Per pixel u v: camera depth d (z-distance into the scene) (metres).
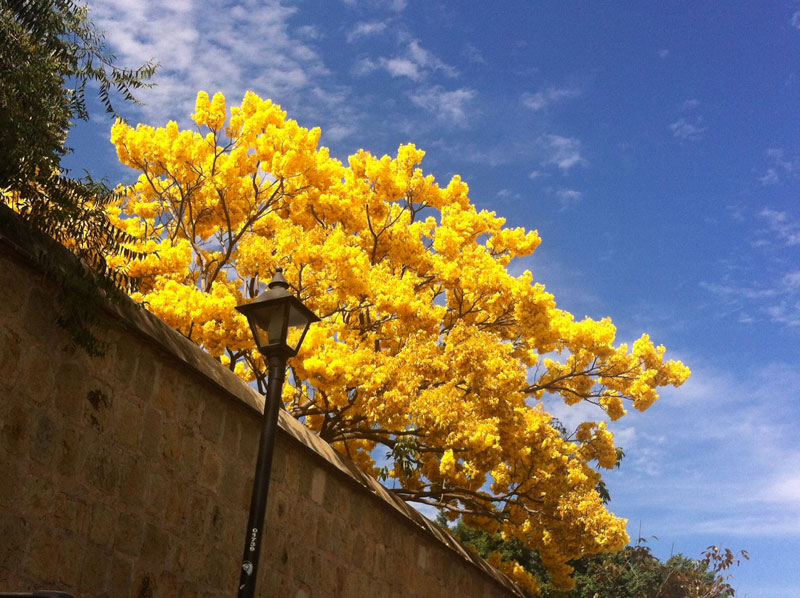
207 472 8.94
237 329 12.84
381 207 17.39
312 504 10.76
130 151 15.89
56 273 7.11
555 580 18.16
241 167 16.11
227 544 9.09
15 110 6.83
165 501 8.31
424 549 13.55
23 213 7.04
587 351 18.62
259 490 6.67
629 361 18.66
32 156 6.70
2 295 6.80
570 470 16.89
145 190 17.42
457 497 17.80
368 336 16.00
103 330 7.72
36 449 6.98
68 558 7.14
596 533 16.56
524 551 26.31
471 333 15.06
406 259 17.38
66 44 7.44
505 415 14.99
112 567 7.58
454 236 17.09
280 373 7.14
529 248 19.05
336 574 11.03
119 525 7.72
